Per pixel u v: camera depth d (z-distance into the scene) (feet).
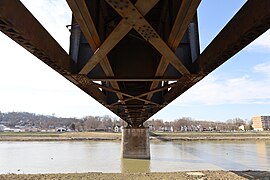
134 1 17.10
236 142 264.93
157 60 29.48
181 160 121.60
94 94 39.47
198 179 64.03
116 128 460.14
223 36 20.89
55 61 22.21
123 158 124.98
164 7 24.22
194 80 29.68
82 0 16.10
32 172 90.74
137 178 65.82
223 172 73.15
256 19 15.76
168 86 34.45
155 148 188.75
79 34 27.61
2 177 65.67
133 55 30.78
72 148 196.24
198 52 27.48
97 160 122.01
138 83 42.47
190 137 318.04
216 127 593.42
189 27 28.35
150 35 19.19
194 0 15.53
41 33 19.04
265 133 385.70
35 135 351.87
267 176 66.95
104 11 24.35
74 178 65.41
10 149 191.31
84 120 637.71
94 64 24.39
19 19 15.30
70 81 30.45
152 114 75.20
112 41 19.95
